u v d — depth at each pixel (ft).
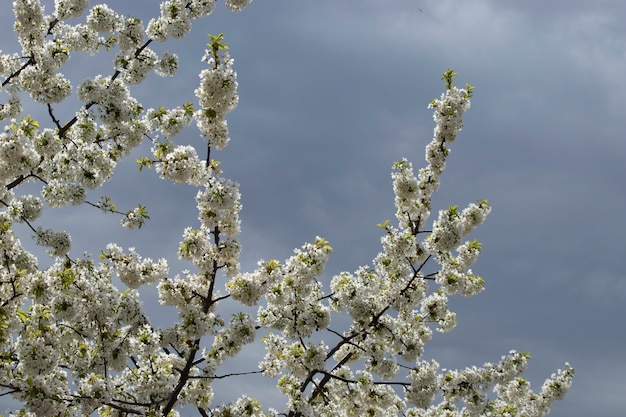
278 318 43.21
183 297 40.70
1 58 45.57
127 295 39.75
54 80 44.60
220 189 38.32
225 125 38.93
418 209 48.52
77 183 43.16
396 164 47.67
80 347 41.19
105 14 47.80
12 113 46.68
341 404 48.85
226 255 40.04
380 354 44.86
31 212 43.83
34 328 38.17
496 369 54.49
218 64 38.11
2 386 35.29
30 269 39.60
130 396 41.01
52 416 34.12
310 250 40.65
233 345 40.06
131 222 44.78
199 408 43.19
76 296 37.29
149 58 49.37
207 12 48.67
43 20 45.85
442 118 47.50
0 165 39.14
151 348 39.65
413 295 46.21
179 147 38.73
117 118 45.80
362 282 46.88
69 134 46.47
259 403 42.47
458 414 53.06
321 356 42.32
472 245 47.62
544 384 59.77
